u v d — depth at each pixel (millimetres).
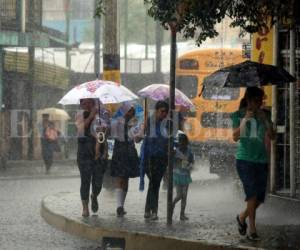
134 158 18609
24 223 19750
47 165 39938
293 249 13898
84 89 18609
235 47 33594
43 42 45594
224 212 19531
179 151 17859
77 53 64625
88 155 18391
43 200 22312
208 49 33750
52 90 51656
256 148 14930
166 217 18375
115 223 17344
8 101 45031
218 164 28359
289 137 19641
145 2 17703
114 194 23891
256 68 15883
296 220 18125
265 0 15539
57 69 52281
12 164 44625
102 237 15461
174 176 17875
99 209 20000
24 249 15750
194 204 21422
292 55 18859
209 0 16422
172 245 14977
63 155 48719
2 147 42656
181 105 21609
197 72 33594
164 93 21797
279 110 19828
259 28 17469
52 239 17031
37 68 47844
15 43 43875
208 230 16203
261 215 19031
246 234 15391
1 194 28594
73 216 18609
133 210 19828
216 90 32469
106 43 26047
